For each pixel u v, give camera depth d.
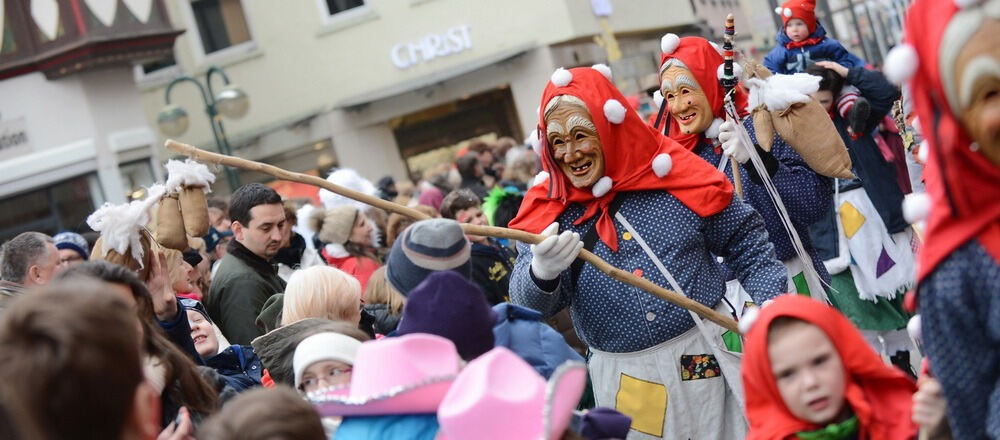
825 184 6.00
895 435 3.35
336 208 8.22
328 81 23.55
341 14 23.39
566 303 5.18
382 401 3.18
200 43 23.81
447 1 22.83
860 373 3.38
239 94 16.95
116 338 2.44
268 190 6.71
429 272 3.64
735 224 5.14
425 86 22.89
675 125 6.43
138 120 18.48
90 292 2.47
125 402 2.44
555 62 22.44
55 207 18.09
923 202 2.91
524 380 3.06
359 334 4.15
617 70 23.62
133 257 4.84
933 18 2.74
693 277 5.07
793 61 8.78
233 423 2.95
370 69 23.31
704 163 5.18
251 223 6.62
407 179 23.69
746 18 32.62
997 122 2.67
